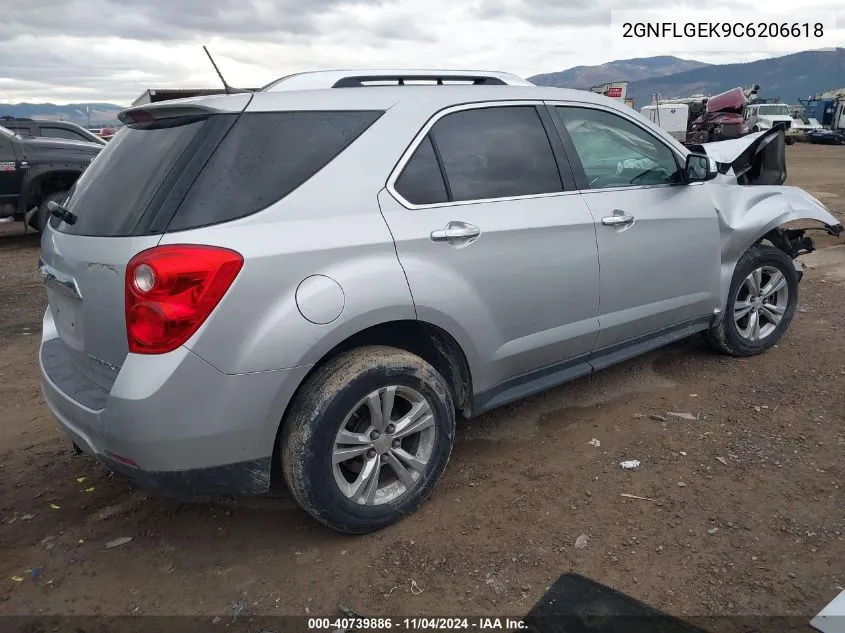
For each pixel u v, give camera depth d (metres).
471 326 2.96
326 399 2.53
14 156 9.83
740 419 3.67
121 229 2.46
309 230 2.53
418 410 2.83
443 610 2.37
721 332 4.37
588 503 2.96
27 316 6.52
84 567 2.72
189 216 2.37
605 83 25.81
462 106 3.10
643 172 3.80
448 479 3.24
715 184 4.17
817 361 4.44
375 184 2.74
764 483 3.04
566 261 3.28
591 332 3.49
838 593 2.33
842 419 3.60
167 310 2.27
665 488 3.04
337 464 2.64
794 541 2.62
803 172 18.00
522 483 3.17
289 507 3.08
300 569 2.64
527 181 3.24
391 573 2.58
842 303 5.77
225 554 2.76
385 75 3.10
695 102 25.64
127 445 2.34
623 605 2.33
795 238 4.94
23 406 4.33
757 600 2.32
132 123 2.94
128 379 2.32
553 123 3.42
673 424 3.66
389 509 2.80
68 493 3.28
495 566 2.58
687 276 3.92
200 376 2.33
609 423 3.73
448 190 2.96
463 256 2.91
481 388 3.14
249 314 2.38
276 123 2.61
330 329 2.52
